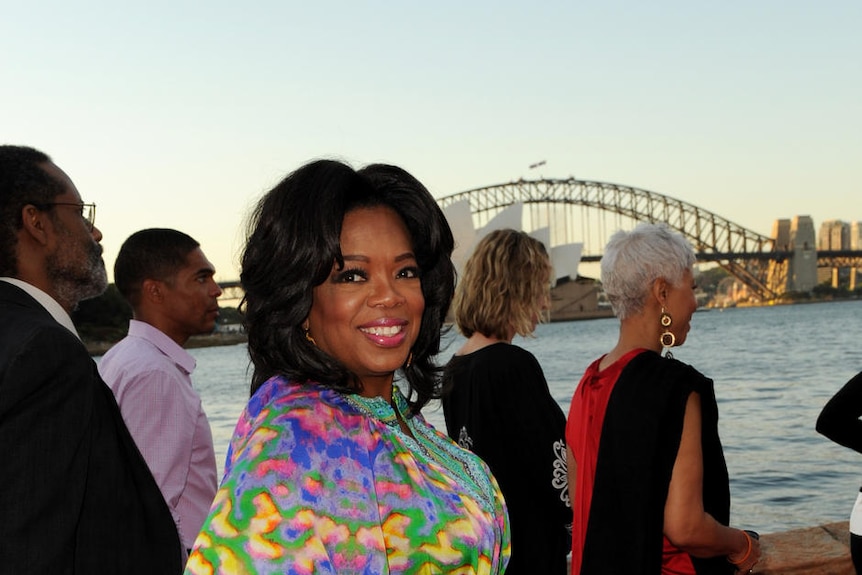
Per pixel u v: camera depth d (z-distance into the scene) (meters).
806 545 3.69
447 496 1.27
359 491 1.14
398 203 1.38
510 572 2.61
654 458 2.14
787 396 24.31
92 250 2.17
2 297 1.94
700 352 52.47
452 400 2.86
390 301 1.30
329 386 1.24
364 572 1.11
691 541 2.12
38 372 1.66
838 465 12.38
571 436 2.51
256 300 1.28
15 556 1.58
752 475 12.03
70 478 1.68
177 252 3.17
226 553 1.05
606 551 2.20
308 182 1.27
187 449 2.66
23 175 2.05
